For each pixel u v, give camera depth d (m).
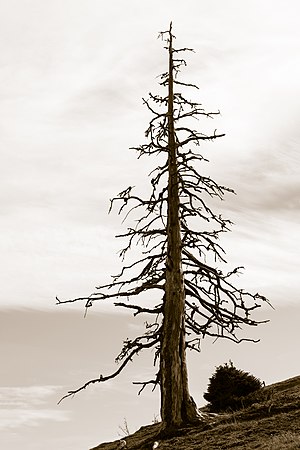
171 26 33.94
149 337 30.50
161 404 29.47
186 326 30.78
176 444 26.39
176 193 31.66
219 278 30.92
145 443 28.41
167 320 30.44
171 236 31.34
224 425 27.12
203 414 29.17
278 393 31.17
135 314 30.72
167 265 31.05
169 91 32.94
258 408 27.81
